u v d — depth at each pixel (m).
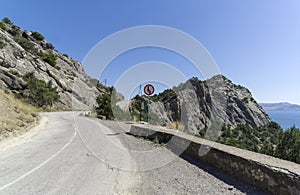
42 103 49.22
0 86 43.75
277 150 7.02
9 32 85.31
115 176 4.99
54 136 11.07
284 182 3.61
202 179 4.80
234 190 4.12
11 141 9.22
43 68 66.62
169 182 4.64
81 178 4.70
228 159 5.12
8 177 4.66
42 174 4.90
